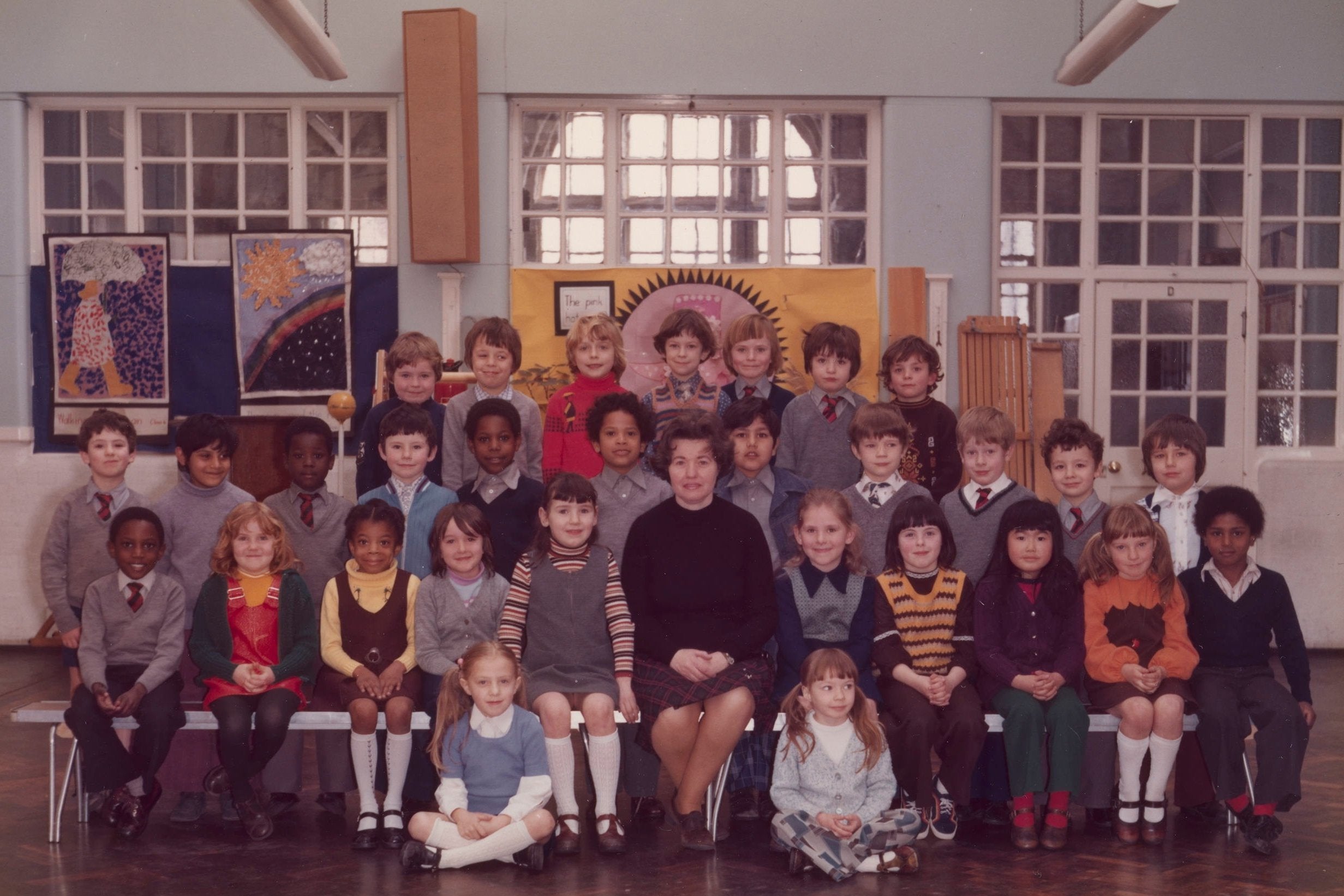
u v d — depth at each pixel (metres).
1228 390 6.90
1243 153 6.89
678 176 6.82
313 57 5.55
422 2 6.60
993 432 3.91
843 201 6.84
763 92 6.65
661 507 3.64
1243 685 3.59
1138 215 6.89
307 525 3.98
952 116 6.67
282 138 6.76
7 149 6.64
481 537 3.66
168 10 6.59
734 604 3.54
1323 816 3.71
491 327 4.43
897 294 6.65
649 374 6.68
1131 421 6.90
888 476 4.00
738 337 4.56
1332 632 6.79
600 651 3.57
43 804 3.82
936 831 3.50
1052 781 3.41
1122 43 5.08
